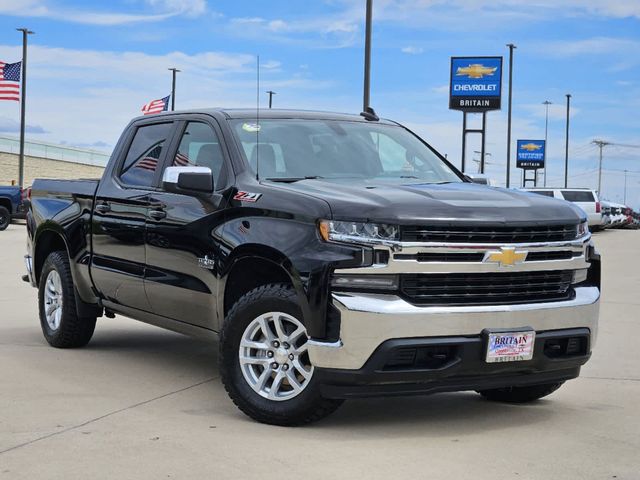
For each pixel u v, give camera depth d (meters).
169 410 5.69
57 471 4.36
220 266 5.69
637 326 9.83
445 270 5.01
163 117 7.00
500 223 5.14
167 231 6.27
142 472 4.36
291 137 6.32
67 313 7.72
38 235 8.05
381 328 4.88
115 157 7.32
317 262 5.00
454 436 5.16
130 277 6.75
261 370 5.45
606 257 21.28
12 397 5.98
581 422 5.59
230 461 4.56
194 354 7.79
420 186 5.80
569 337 5.43
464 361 5.03
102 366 7.15
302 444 4.90
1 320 9.61
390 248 4.93
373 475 4.36
